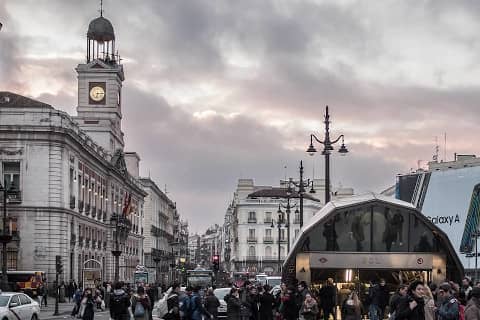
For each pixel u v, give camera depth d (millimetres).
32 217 60812
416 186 58125
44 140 61156
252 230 138750
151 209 124000
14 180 61250
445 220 55125
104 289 54219
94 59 90938
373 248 23641
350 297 22125
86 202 72500
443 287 15297
